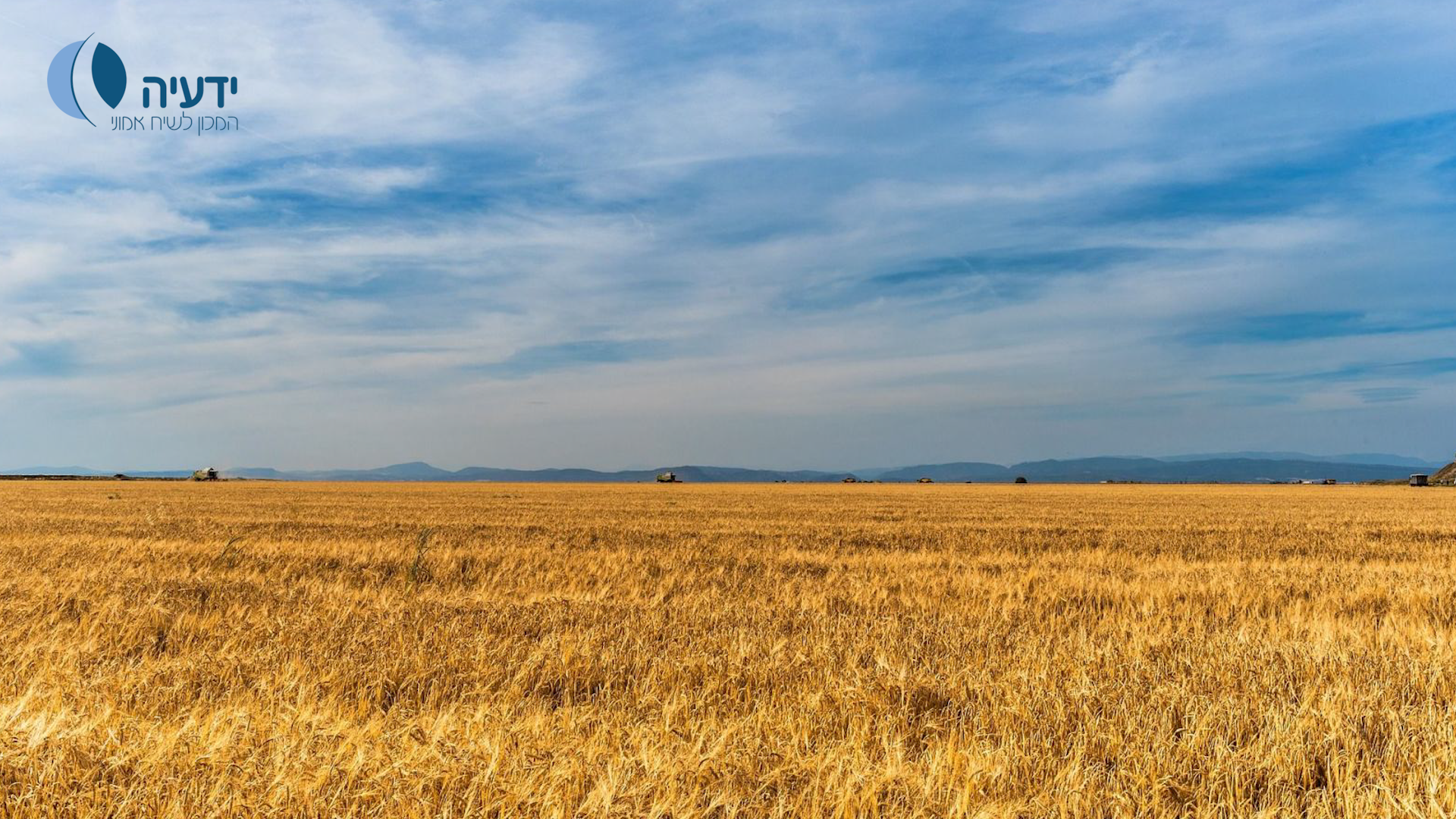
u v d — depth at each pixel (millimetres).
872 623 9984
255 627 9367
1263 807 4703
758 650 8023
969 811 4441
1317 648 8312
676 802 4387
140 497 57625
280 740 5043
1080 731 5551
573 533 26328
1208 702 6172
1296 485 159375
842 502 57406
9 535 24188
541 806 4285
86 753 4887
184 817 4273
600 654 7773
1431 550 23391
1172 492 96125
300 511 39406
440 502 53219
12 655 7871
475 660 7602
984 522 33781
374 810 4340
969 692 6699
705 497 68812
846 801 4383
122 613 10508
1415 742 5395
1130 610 12219
